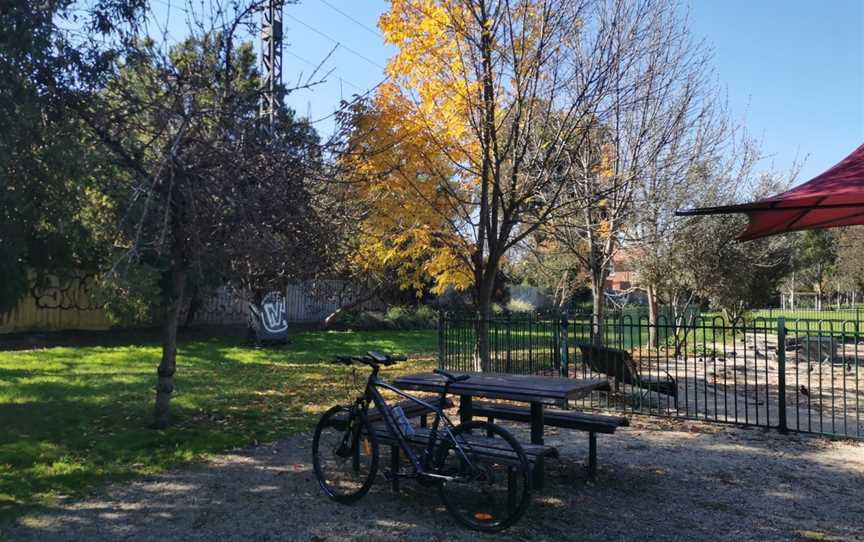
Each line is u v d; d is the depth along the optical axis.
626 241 13.58
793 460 6.07
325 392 9.91
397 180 8.91
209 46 6.01
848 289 44.41
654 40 11.03
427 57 9.08
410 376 6.00
